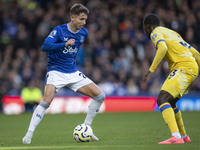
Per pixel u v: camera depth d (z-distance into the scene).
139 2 76.38
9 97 55.19
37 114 22.28
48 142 23.27
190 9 79.38
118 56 66.75
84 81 23.66
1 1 73.88
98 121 41.75
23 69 59.53
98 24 70.06
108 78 61.00
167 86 21.47
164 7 77.19
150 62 66.19
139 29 72.25
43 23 67.69
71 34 22.86
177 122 22.47
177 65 21.78
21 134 29.30
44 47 22.00
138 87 61.62
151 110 58.81
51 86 22.59
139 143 21.98
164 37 22.09
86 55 64.56
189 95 59.25
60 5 71.19
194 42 72.00
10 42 66.81
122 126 35.72
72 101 55.44
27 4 73.50
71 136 27.41
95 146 19.80
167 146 19.14
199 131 29.69
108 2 74.62
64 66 22.97
